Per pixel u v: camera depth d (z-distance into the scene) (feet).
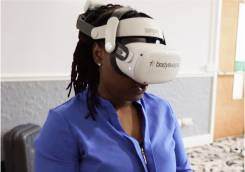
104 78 2.07
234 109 9.96
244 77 9.68
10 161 5.63
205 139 9.32
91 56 2.16
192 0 8.32
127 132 2.18
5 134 5.85
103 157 1.97
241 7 9.20
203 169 7.35
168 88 8.36
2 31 5.93
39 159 2.03
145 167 2.05
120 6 2.15
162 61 1.84
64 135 1.98
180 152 2.58
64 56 6.61
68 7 6.48
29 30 6.18
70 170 1.98
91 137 2.02
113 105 2.16
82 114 2.08
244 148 8.77
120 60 1.89
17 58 6.16
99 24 2.03
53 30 6.42
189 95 8.80
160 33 2.00
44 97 6.53
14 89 6.19
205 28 8.71
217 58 9.11
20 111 6.32
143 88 2.06
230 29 9.23
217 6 8.74
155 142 2.23
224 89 9.62
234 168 7.39
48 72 6.50
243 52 9.51
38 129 5.93
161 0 7.78
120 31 1.91
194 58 8.69
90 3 2.21
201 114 9.15
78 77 2.29
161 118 2.42
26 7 6.07
